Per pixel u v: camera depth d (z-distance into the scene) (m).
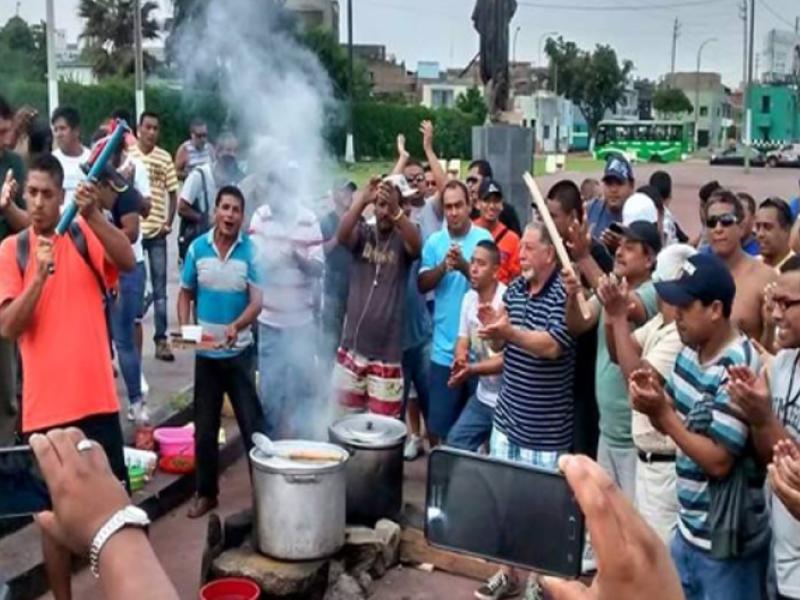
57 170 4.47
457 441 5.68
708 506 3.65
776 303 3.78
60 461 0.99
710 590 3.70
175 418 7.15
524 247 4.91
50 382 4.45
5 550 5.12
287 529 4.87
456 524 1.25
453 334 6.33
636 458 4.40
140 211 6.33
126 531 0.96
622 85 86.06
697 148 86.06
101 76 50.00
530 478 1.23
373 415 5.91
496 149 12.23
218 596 4.68
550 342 4.75
